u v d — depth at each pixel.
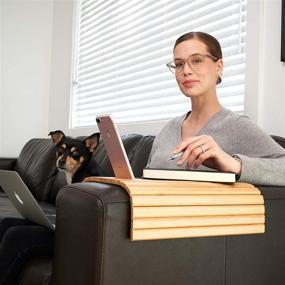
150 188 0.75
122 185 0.75
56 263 0.83
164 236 0.74
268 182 0.95
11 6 3.79
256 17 1.62
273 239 0.90
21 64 3.80
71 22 3.54
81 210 0.75
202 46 1.22
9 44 3.78
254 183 0.95
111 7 2.99
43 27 3.82
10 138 3.75
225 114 1.22
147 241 0.73
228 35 1.90
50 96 3.81
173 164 1.22
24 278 1.05
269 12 1.57
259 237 0.88
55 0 3.81
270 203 0.90
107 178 0.82
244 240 0.86
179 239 0.77
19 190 1.22
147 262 0.73
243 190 0.86
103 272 0.69
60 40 3.70
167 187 0.77
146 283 0.73
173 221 0.75
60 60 3.67
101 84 3.06
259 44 1.60
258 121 1.59
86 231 0.73
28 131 3.80
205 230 0.79
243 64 1.80
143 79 2.53
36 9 3.82
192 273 0.78
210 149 0.89
